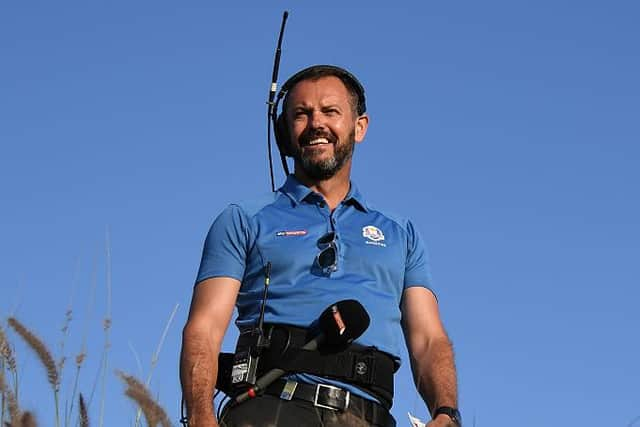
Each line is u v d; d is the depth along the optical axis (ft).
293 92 21.03
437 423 18.11
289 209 20.08
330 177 20.54
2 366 18.04
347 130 20.74
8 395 16.28
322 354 18.12
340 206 20.26
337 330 18.07
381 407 18.39
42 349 19.02
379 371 18.40
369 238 19.80
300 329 18.53
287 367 18.11
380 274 19.52
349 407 17.89
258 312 19.02
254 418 17.78
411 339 20.01
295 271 19.13
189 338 18.63
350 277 19.21
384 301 19.22
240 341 18.76
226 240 19.71
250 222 19.79
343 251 19.48
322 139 20.51
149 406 16.69
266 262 19.27
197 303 19.27
